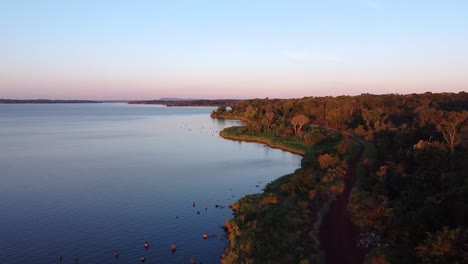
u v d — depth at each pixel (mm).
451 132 72688
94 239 57156
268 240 49219
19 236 58094
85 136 179000
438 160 60625
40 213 68062
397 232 46156
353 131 144875
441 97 185250
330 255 46094
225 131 176750
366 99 193500
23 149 137500
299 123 151375
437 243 37000
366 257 44562
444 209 43906
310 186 67875
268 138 151500
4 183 88000
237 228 56781
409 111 144125
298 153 126250
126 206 71812
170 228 61188
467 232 37594
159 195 78750
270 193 69188
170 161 114438
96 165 108438
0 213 68000
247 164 109312
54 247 54469
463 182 48375
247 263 44625
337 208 61844
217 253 52594
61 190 82438
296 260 44562
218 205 72000
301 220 55781
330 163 85938
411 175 60500
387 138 92625
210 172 99250
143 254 52469
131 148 140500
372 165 76375
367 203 59219
